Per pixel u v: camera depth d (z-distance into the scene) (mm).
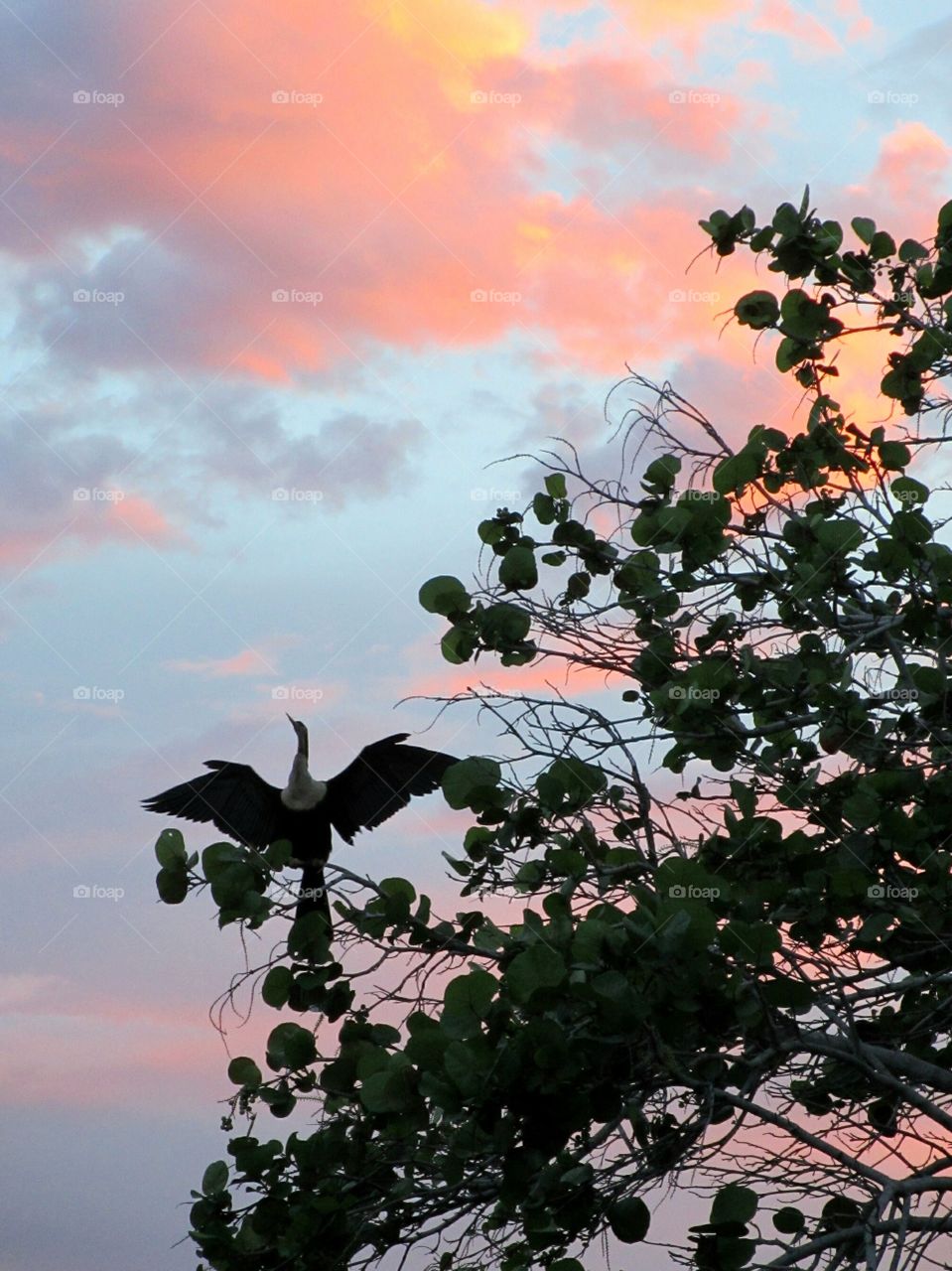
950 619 5918
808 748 6219
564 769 6027
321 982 5703
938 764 5523
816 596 6090
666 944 4195
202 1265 5617
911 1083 5711
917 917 5273
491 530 6695
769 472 6848
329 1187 5617
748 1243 4461
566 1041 4109
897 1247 4488
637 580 6371
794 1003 4590
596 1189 4852
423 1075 4297
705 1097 4801
